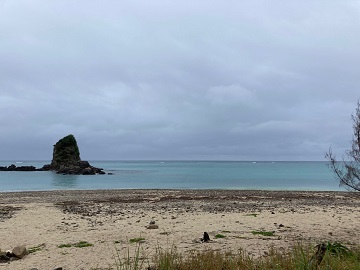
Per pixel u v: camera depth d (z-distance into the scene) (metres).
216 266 8.88
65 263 11.58
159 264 9.02
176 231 16.77
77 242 14.88
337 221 20.00
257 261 9.28
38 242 15.13
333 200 35.34
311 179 85.56
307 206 29.12
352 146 15.42
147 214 23.59
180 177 95.00
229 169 168.00
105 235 16.17
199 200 34.66
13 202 33.25
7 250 13.62
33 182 75.06
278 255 9.48
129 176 100.75
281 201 33.66
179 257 9.69
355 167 15.35
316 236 15.46
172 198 36.88
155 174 114.00
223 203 31.48
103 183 71.25
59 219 21.78
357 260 8.70
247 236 15.36
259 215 22.39
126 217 22.14
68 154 129.62
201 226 18.17
